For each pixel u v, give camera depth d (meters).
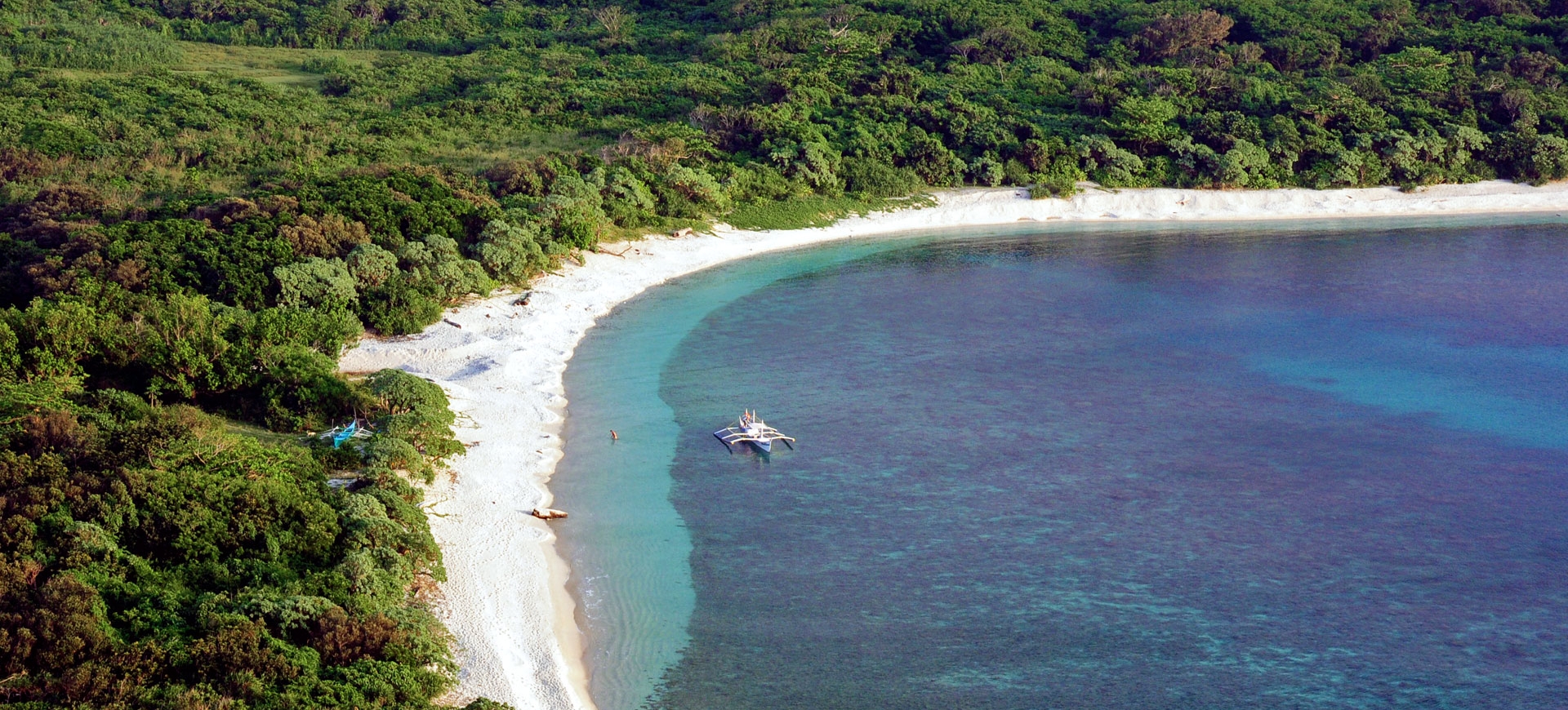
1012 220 135.38
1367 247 117.50
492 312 89.81
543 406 70.75
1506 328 87.69
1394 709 40.72
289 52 179.50
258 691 37.53
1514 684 42.09
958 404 72.56
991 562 51.72
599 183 116.12
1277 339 85.94
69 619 39.50
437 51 186.75
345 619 41.31
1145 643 45.00
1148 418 69.69
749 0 192.25
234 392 68.25
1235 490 59.00
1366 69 161.12
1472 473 60.69
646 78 162.38
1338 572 50.38
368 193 101.31
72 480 49.94
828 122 146.50
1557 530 53.91
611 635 46.00
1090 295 100.25
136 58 156.62
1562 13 177.25
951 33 180.50
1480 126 146.62
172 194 111.56
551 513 55.66
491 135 140.12
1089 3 190.12
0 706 36.09
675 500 58.31
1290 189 139.25
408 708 38.00
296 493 50.81
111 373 70.00
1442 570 50.41
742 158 136.50
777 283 105.44
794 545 53.56
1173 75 156.75
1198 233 127.25
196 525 47.53
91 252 85.06
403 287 85.88
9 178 112.62
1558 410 69.75
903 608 47.91
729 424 69.06
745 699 41.75
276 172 119.12
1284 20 177.88
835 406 72.38
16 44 156.12
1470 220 130.75
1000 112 151.00
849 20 181.38
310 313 78.19
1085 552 52.62
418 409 62.94
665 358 82.31
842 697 41.81
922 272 109.81
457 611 46.56
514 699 40.78
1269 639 45.19
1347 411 70.31
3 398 57.34
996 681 42.66
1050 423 69.06
